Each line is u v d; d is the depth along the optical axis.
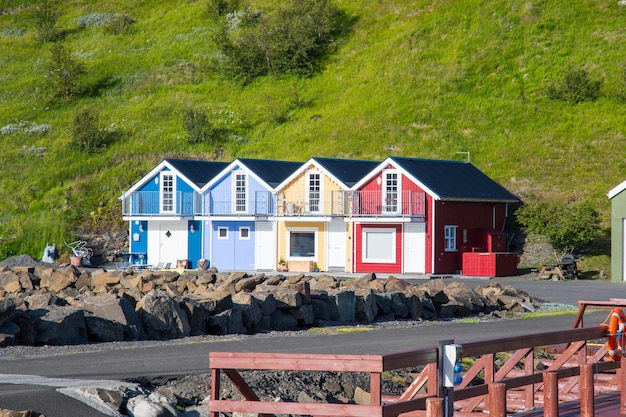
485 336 23.05
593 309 32.78
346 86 90.25
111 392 13.34
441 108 79.75
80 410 12.70
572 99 76.31
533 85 80.50
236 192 60.41
